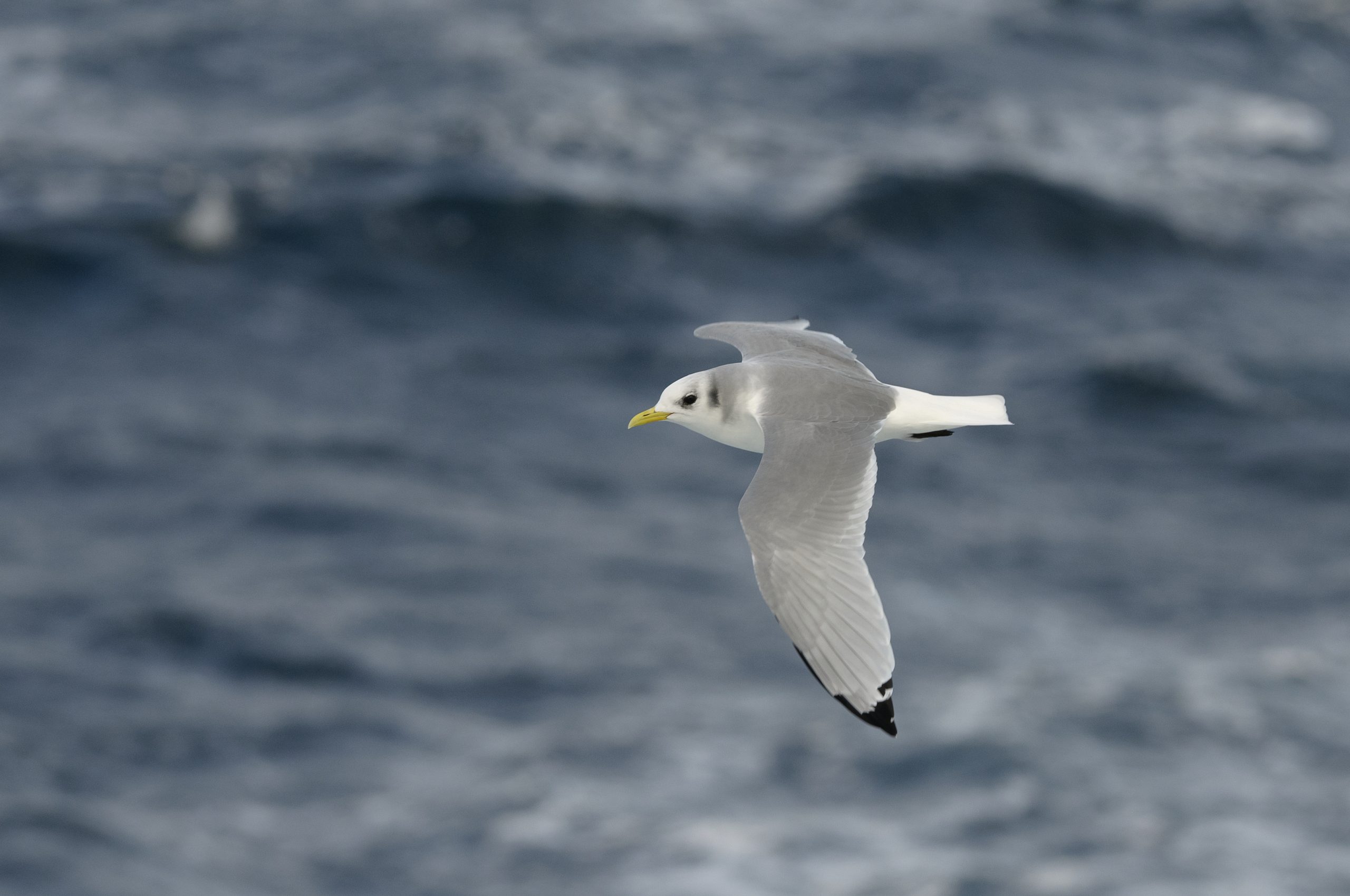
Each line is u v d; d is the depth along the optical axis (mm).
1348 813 19953
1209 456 30375
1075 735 21406
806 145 42000
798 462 8719
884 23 50000
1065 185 40344
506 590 25047
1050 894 18359
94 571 25047
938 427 9320
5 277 34344
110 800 19812
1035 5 51750
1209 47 50656
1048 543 27156
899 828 19641
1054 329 34938
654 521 27516
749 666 23344
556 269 36094
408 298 34906
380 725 21609
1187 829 19578
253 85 44344
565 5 49969
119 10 48688
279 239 36312
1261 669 23266
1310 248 39969
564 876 18656
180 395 30953
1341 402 32469
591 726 21625
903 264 37219
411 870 18859
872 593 8055
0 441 28938
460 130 40938
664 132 42062
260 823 19672
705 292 35781
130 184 38188
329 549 26125
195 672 22734
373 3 49438
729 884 18438
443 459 29188
